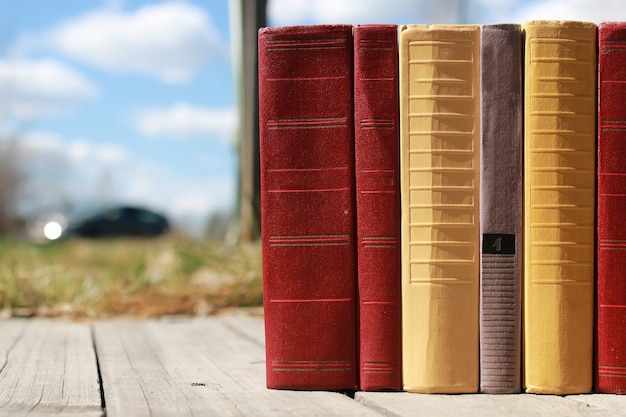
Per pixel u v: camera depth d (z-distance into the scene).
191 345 0.97
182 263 1.64
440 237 0.69
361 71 0.70
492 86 0.69
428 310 0.69
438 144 0.69
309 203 0.70
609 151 0.70
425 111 0.69
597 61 0.70
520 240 0.70
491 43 0.69
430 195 0.69
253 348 0.94
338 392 0.71
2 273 1.42
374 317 0.70
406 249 0.70
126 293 1.46
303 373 0.71
